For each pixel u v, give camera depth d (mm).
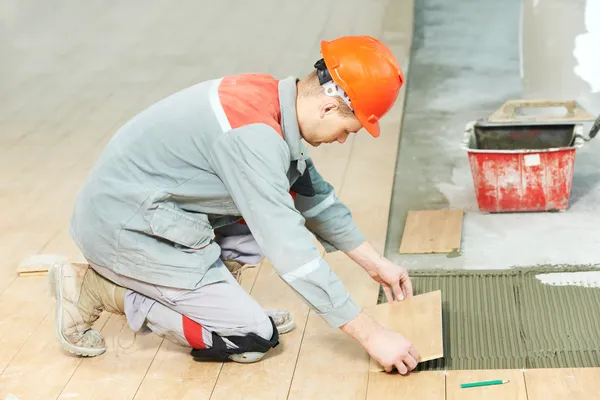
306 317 2865
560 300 2816
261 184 2236
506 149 3607
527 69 5074
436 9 6539
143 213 2393
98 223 2441
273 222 2252
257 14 6785
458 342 2646
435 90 5043
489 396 2375
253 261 2711
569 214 3428
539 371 2461
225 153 2264
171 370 2623
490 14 6305
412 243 3301
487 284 2965
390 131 4461
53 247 3471
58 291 2604
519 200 3436
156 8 7074
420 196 3742
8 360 2727
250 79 2373
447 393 2402
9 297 3104
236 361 2627
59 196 3953
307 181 2562
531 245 3211
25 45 6344
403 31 6102
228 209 2465
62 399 2516
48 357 2730
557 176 3367
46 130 4824
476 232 3359
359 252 2723
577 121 3490
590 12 5098
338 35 6176
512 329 2691
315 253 2283
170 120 2365
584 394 2344
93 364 2678
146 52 6109
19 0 7203
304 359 2629
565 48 5039
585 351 2539
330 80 2266
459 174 3918
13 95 5422
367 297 2947
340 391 2459
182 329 2520
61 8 7094
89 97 5316
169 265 2436
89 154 4445
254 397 2465
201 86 2412
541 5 5172
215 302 2467
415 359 2418
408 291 2748
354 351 2648
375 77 2240
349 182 3896
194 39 6328
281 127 2324
